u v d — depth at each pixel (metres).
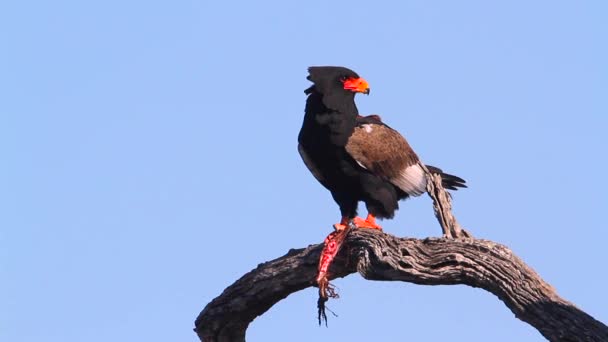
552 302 11.73
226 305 14.73
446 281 12.62
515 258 12.23
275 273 14.13
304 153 15.94
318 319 13.48
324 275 13.35
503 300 12.26
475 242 12.54
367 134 15.71
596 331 11.32
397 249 12.77
